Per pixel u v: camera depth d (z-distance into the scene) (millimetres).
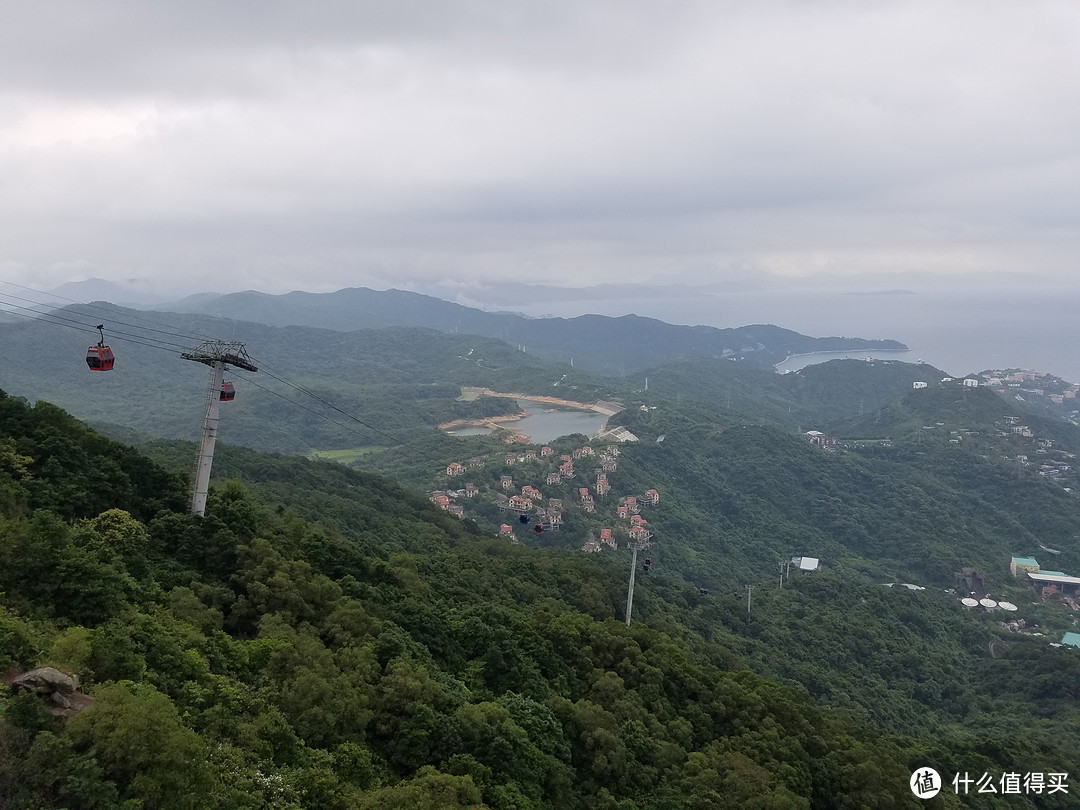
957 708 101125
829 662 105750
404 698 35500
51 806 19047
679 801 37719
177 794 21328
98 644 26828
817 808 44406
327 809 26203
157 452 109750
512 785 32562
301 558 50906
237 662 33812
